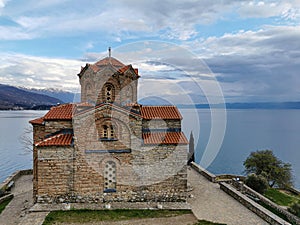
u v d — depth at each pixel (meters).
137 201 22.36
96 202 21.89
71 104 24.44
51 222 18.73
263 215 20.25
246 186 29.28
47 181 21.23
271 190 34.41
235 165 48.59
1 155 62.78
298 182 49.94
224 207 22.62
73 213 20.22
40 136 23.77
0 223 20.53
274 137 97.44
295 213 23.98
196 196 25.44
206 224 19.17
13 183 31.03
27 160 58.72
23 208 23.36
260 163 40.69
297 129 130.12
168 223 19.19
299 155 68.50
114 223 18.94
